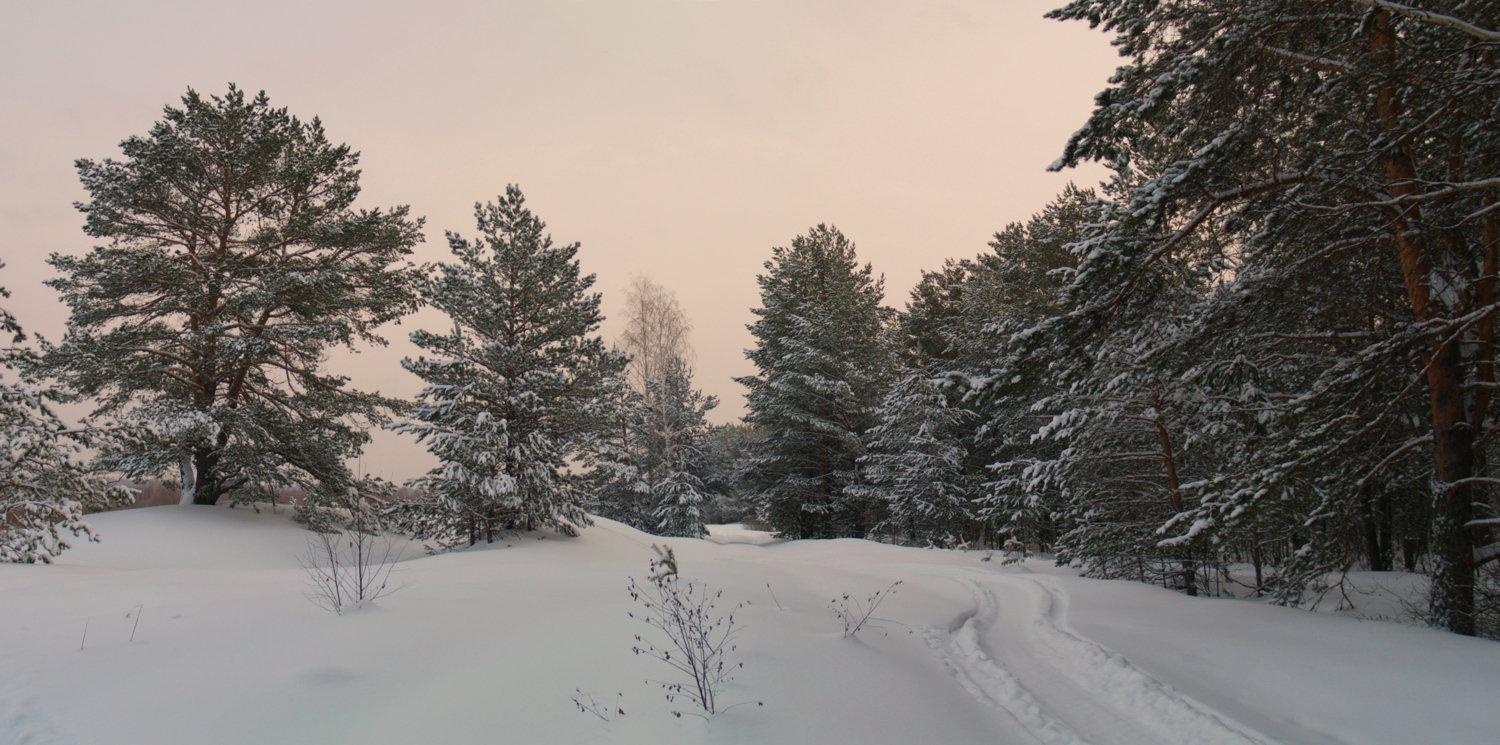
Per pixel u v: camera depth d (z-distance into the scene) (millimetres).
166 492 24766
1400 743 4582
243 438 20016
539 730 4273
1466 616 8406
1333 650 6910
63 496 14375
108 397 19562
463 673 5312
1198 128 9125
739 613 7887
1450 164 9125
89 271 18828
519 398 18172
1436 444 9031
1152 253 8195
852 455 32125
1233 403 10398
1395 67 8180
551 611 7516
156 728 4207
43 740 4020
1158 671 6293
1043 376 8984
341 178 22062
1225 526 9656
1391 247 9680
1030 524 23453
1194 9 8602
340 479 21266
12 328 14016
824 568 14305
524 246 19828
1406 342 8703
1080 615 9320
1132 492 14453
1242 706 5352
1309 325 10984
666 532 32938
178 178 19234
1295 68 8727
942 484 25562
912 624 8602
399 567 11602
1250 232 10609
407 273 23453
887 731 4586
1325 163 8438
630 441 36625
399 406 23594
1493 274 8641
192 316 19781
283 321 21984
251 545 17766
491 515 17906
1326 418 9781
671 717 4484
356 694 4840
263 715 4422
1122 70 8391
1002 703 5617
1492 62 8141
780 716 4609
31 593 7918
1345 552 9797
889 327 39156
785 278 36469
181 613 6859
